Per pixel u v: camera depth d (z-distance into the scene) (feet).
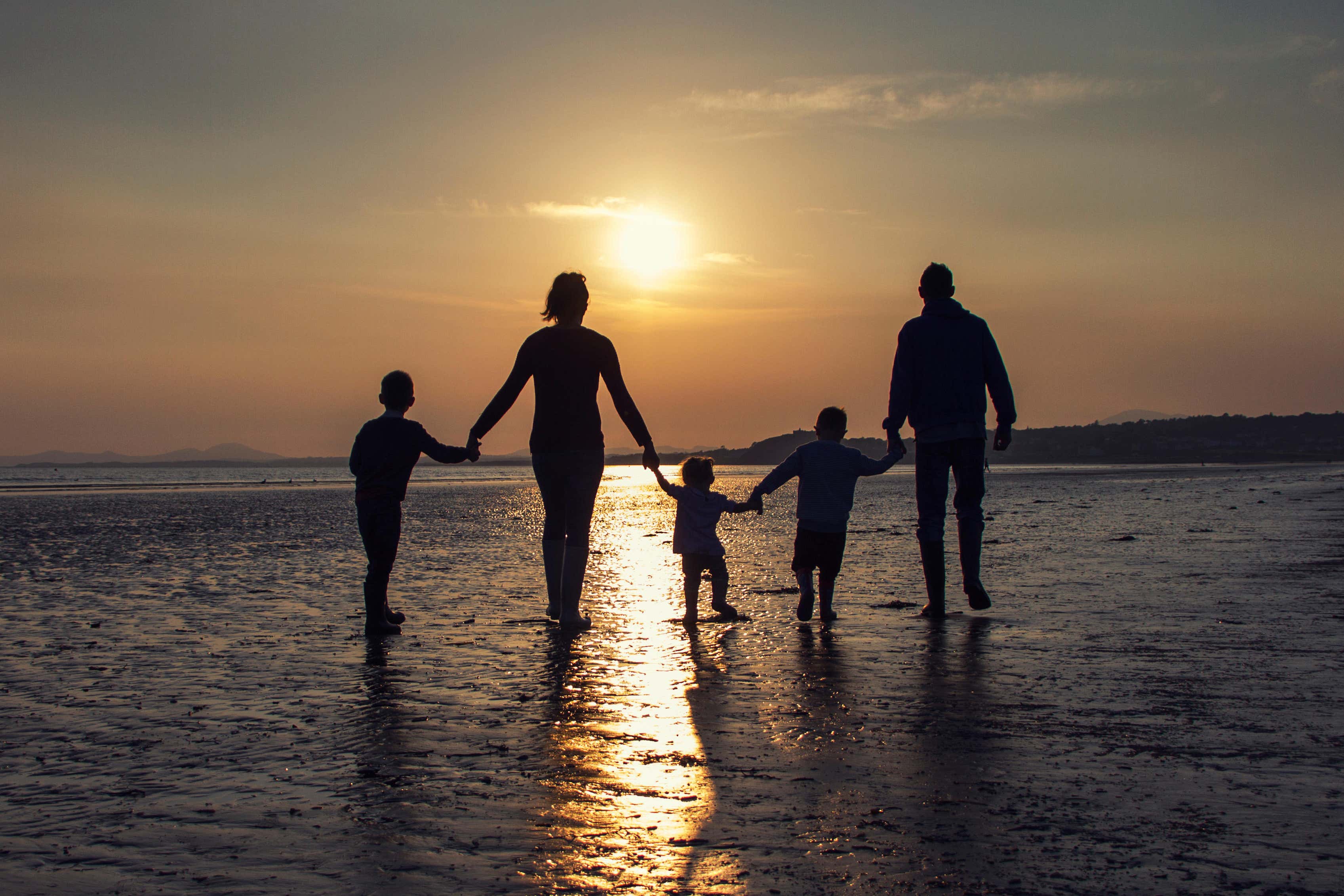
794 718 13.89
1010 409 25.14
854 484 24.04
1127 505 81.30
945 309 25.18
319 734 13.26
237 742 12.92
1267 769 11.25
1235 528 51.80
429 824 9.72
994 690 15.51
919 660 18.16
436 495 133.28
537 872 8.49
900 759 11.79
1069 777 11.02
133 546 48.60
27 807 10.34
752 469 556.92
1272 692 15.14
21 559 41.81
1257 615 22.76
